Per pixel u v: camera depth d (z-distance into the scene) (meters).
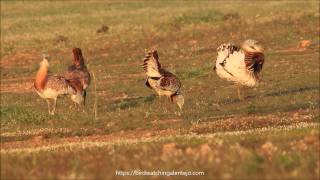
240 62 46.09
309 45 74.94
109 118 43.91
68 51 84.19
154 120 42.50
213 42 82.94
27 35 97.00
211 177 18.47
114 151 24.11
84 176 19.28
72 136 39.78
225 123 38.75
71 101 51.00
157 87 43.84
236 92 51.88
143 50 81.44
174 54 76.62
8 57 82.50
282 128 32.31
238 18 98.31
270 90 51.97
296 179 17.77
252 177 18.14
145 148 23.67
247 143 24.11
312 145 22.47
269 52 72.50
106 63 73.88
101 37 91.75
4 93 59.69
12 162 23.17
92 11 126.31
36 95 57.00
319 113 42.38
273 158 20.45
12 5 139.62
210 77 59.94
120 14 115.88
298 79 56.50
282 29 86.88
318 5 107.75
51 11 129.88
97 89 57.59
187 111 44.41
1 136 39.97
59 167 21.61
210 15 102.31
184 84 57.22
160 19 103.94
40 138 39.12
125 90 56.44
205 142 25.17
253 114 43.19
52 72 70.12
